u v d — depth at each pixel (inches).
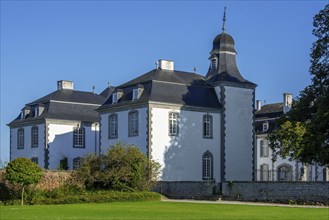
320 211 1214.3
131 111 2138.3
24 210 1255.5
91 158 1828.2
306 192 1636.3
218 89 2244.1
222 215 1095.0
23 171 1566.2
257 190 1772.9
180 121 2119.8
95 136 2704.2
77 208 1331.2
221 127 2210.9
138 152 1863.9
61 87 2736.2
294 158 1700.3
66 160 2596.0
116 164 1829.5
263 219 992.2
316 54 1763.0
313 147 1614.2
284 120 1796.3
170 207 1371.8
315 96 1753.2
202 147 2160.4
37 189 1700.3
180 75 2267.5
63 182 1786.4
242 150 2249.0
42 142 2581.2
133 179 1833.2
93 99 2778.1
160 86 2129.7
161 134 2073.1
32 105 2716.5
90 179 1793.8
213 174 2178.9
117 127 2202.3
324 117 1617.9
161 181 1985.7
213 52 2332.7
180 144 2110.0
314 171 2812.5
